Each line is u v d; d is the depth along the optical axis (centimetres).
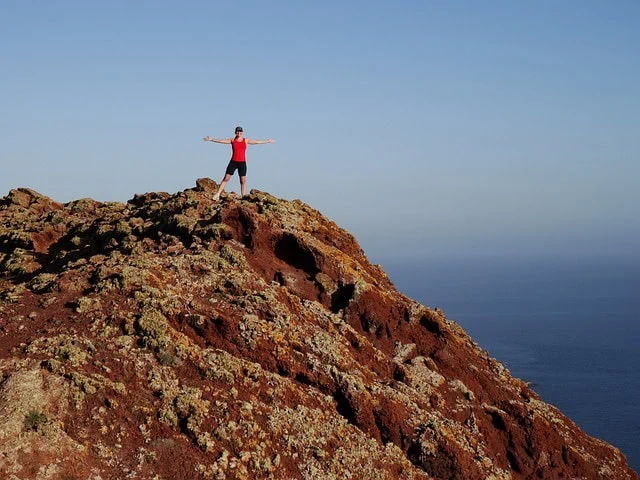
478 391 1875
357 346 1759
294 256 1995
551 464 1725
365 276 2041
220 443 1290
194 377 1416
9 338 1429
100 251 2111
